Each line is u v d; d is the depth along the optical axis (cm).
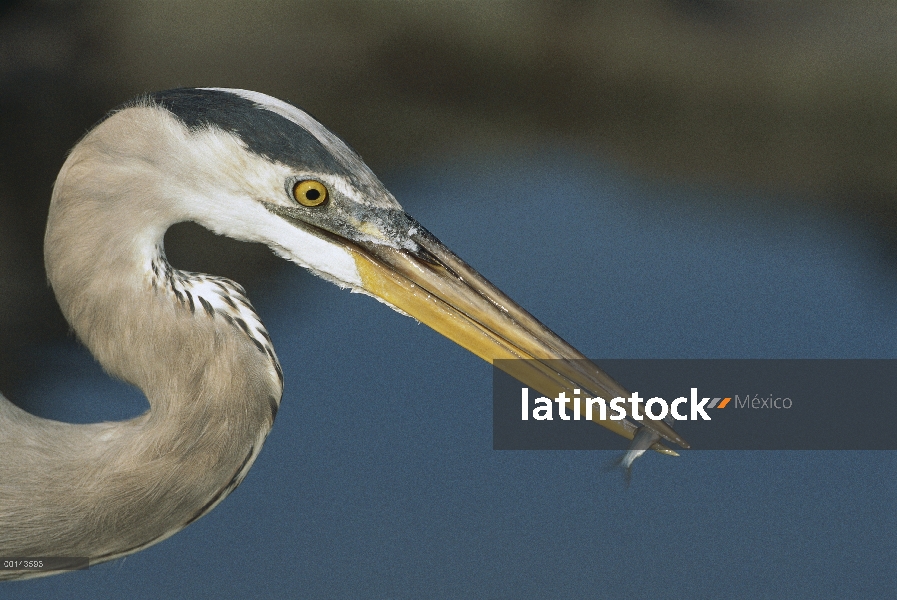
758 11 1496
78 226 489
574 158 1353
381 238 551
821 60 1467
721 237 1184
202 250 1089
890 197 1291
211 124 500
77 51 1390
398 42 1491
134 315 493
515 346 579
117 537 528
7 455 519
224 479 525
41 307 997
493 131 1402
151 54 1415
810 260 1157
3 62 1330
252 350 516
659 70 1492
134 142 491
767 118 1435
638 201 1250
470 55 1515
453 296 569
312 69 1462
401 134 1366
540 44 1500
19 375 924
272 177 514
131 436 516
